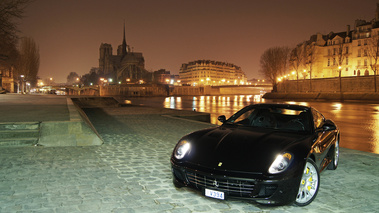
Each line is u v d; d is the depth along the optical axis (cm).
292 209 362
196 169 362
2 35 1279
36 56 7550
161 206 358
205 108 4684
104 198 380
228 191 343
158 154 660
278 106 504
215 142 400
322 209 366
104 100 2992
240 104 6141
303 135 421
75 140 739
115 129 1066
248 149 371
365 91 6431
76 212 333
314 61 8550
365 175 531
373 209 370
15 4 1247
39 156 600
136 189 418
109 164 557
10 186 414
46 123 775
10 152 627
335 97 6862
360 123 2305
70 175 477
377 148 1228
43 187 415
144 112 1925
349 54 7744
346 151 759
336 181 491
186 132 1029
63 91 19500
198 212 343
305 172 375
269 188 334
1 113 1103
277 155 351
